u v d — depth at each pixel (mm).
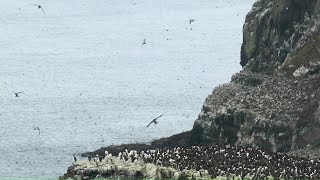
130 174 175375
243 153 197250
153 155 187125
